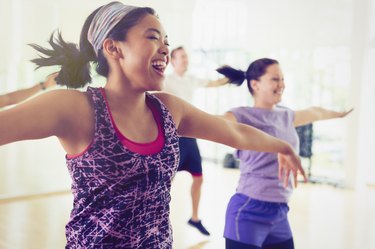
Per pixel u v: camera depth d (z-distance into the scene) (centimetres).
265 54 517
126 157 87
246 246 160
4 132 79
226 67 198
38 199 393
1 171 400
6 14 362
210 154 622
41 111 83
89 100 90
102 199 88
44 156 420
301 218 353
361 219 355
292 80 496
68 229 92
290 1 496
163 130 96
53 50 100
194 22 506
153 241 94
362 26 462
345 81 473
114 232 88
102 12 96
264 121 174
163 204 95
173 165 96
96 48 96
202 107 566
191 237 303
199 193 303
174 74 329
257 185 162
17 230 306
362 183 473
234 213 165
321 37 482
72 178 90
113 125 88
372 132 477
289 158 139
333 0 471
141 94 95
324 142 490
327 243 297
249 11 524
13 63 352
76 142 88
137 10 95
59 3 369
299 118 196
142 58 93
